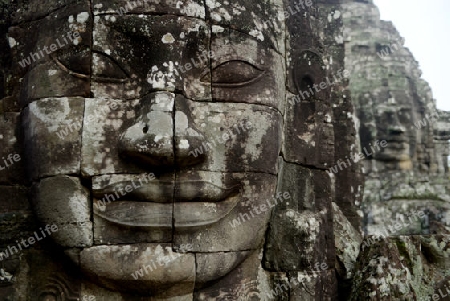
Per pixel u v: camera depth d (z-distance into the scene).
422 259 4.11
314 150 4.14
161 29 3.34
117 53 3.36
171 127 3.20
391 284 3.71
